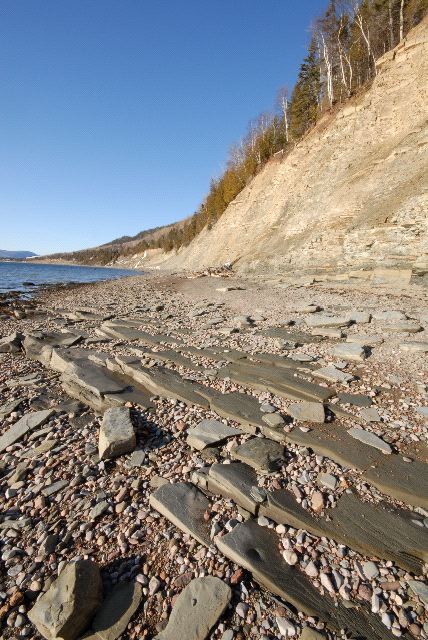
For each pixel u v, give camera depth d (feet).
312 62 138.31
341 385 21.39
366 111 87.76
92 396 22.07
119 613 9.28
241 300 56.95
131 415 19.51
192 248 204.13
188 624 8.84
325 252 75.25
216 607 9.20
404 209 59.62
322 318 36.55
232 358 27.20
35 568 10.82
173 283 96.78
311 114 131.85
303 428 16.80
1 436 18.58
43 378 26.45
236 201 149.28
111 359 27.89
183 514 12.39
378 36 114.21
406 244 58.44
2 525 12.61
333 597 9.41
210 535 11.57
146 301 64.75
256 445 15.66
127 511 12.89
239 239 130.52
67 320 48.11
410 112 76.79
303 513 11.96
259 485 13.38
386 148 77.30
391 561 10.37
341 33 130.52
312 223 86.17
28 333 37.29
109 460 16.01
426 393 19.69
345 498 12.62
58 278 162.61
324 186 90.07
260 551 10.73
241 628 8.86
